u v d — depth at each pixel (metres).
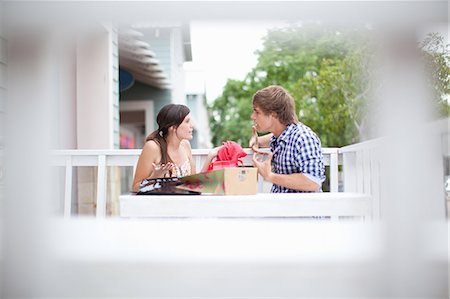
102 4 0.87
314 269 0.87
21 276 0.87
